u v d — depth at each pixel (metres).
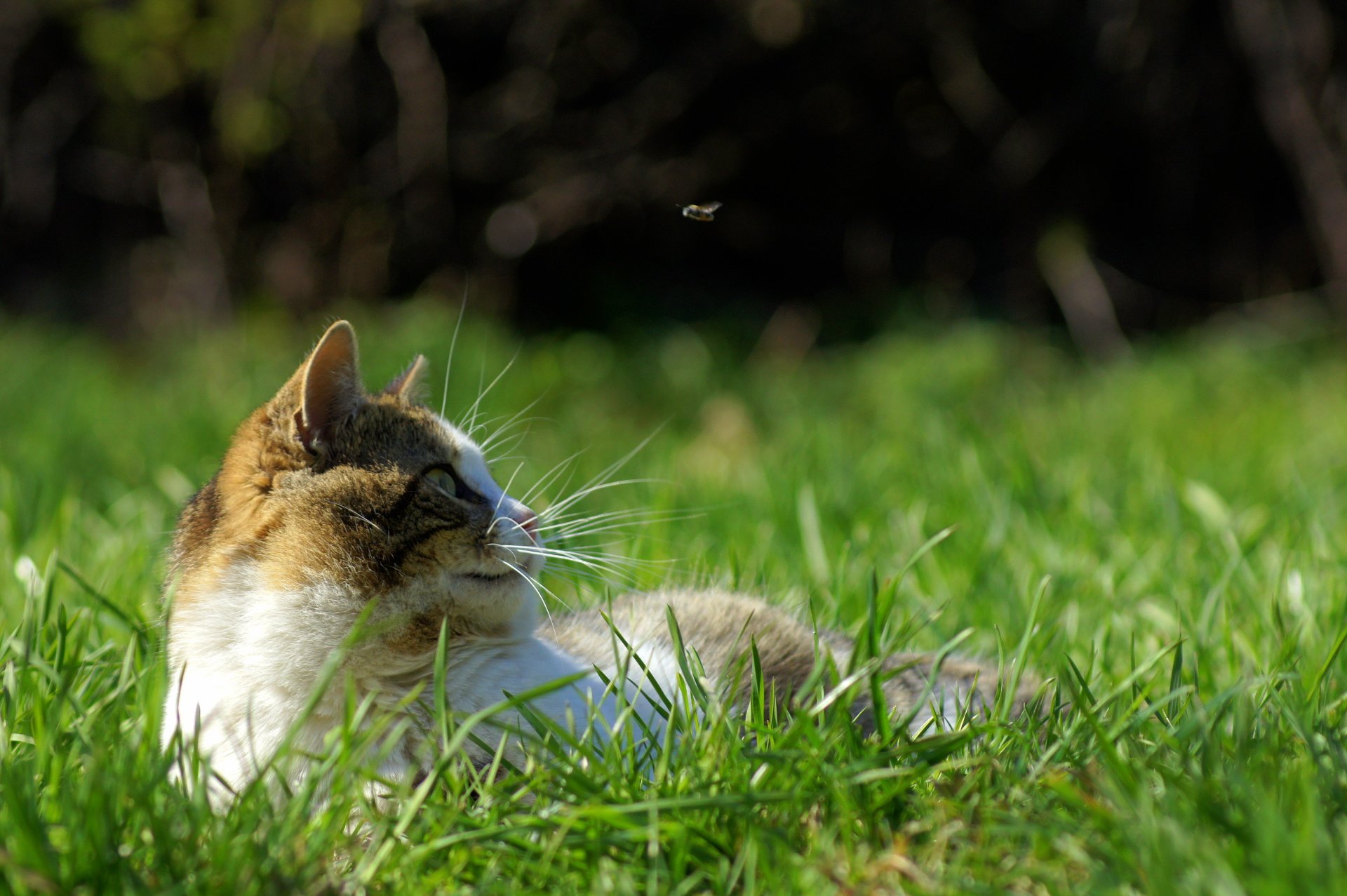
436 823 3.08
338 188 14.83
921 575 5.59
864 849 2.93
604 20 14.45
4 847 2.84
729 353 14.27
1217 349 13.67
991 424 10.96
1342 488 7.24
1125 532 6.42
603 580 5.20
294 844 2.96
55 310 15.61
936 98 14.91
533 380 12.98
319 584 3.49
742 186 15.13
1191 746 3.44
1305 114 13.81
